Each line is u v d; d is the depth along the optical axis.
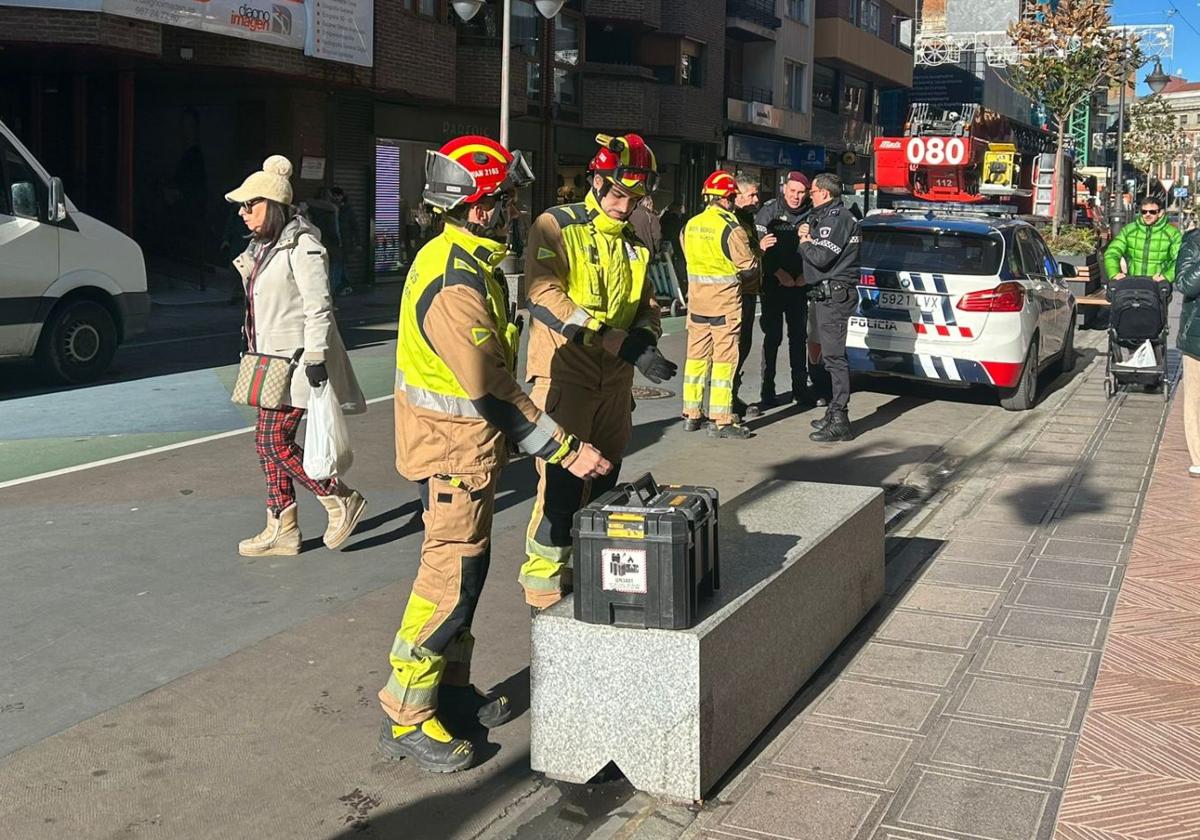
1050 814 3.48
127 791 3.68
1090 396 11.55
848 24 44.69
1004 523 6.70
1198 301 7.53
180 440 8.64
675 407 10.45
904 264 10.59
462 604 3.82
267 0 18.80
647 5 31.86
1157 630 4.96
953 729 4.04
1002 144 21.34
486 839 3.47
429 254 3.70
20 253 10.45
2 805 3.57
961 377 10.42
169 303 18.83
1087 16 29.08
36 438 8.69
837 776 3.73
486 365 3.59
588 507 3.69
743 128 38.78
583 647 3.64
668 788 3.59
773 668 4.08
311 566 5.85
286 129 22.64
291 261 5.67
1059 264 12.88
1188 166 84.81
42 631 4.95
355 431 9.07
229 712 4.23
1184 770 3.73
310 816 3.57
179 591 5.46
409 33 22.81
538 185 29.39
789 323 10.53
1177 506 6.99
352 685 4.48
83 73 20.58
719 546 4.42
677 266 19.28
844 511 4.92
